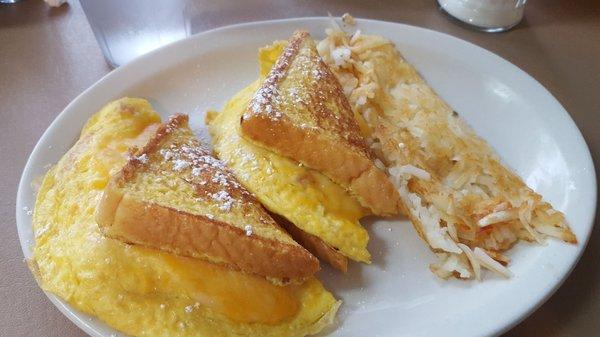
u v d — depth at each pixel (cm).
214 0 48
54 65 42
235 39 40
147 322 25
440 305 28
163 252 26
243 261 26
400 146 33
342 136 31
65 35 45
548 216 30
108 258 25
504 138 36
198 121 37
